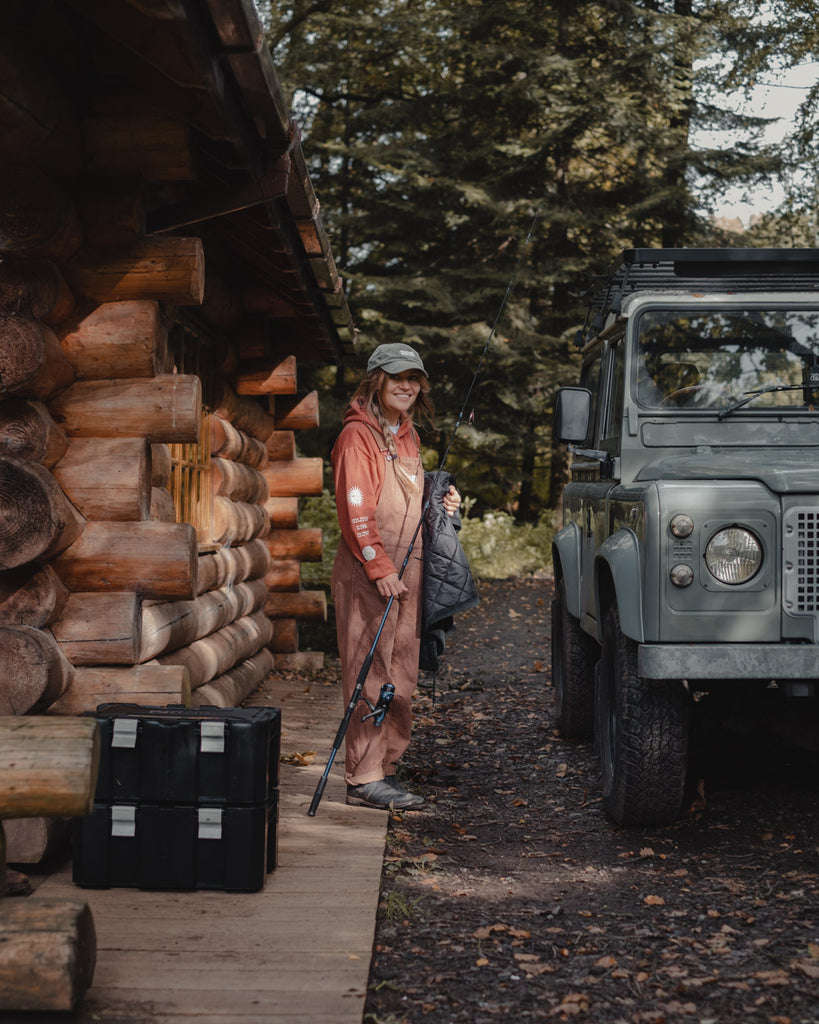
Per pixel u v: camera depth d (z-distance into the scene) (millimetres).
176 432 4137
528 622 12531
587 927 3400
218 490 6852
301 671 8664
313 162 22234
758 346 4953
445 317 19891
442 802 4953
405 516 4707
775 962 3086
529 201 18562
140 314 4086
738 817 4539
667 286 5477
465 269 19234
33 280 3871
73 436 4191
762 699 4406
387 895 3678
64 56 3689
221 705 6094
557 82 18797
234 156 4102
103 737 3619
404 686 4840
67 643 4086
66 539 3990
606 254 19641
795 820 4480
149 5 2713
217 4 2893
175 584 4113
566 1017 2768
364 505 4547
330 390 21891
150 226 4273
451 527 4746
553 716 7078
